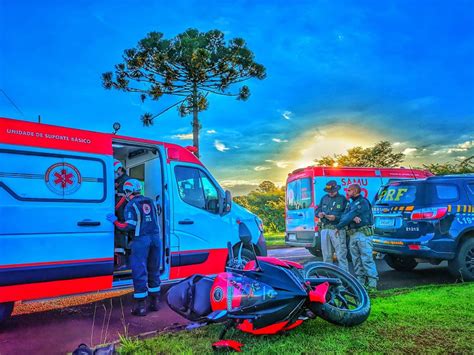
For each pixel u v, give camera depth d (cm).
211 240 681
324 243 754
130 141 620
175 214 646
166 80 1623
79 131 557
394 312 496
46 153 521
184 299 459
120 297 674
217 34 1641
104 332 488
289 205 1221
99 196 558
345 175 1146
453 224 733
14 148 498
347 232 693
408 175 1215
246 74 1667
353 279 506
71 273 522
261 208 2352
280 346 393
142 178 699
